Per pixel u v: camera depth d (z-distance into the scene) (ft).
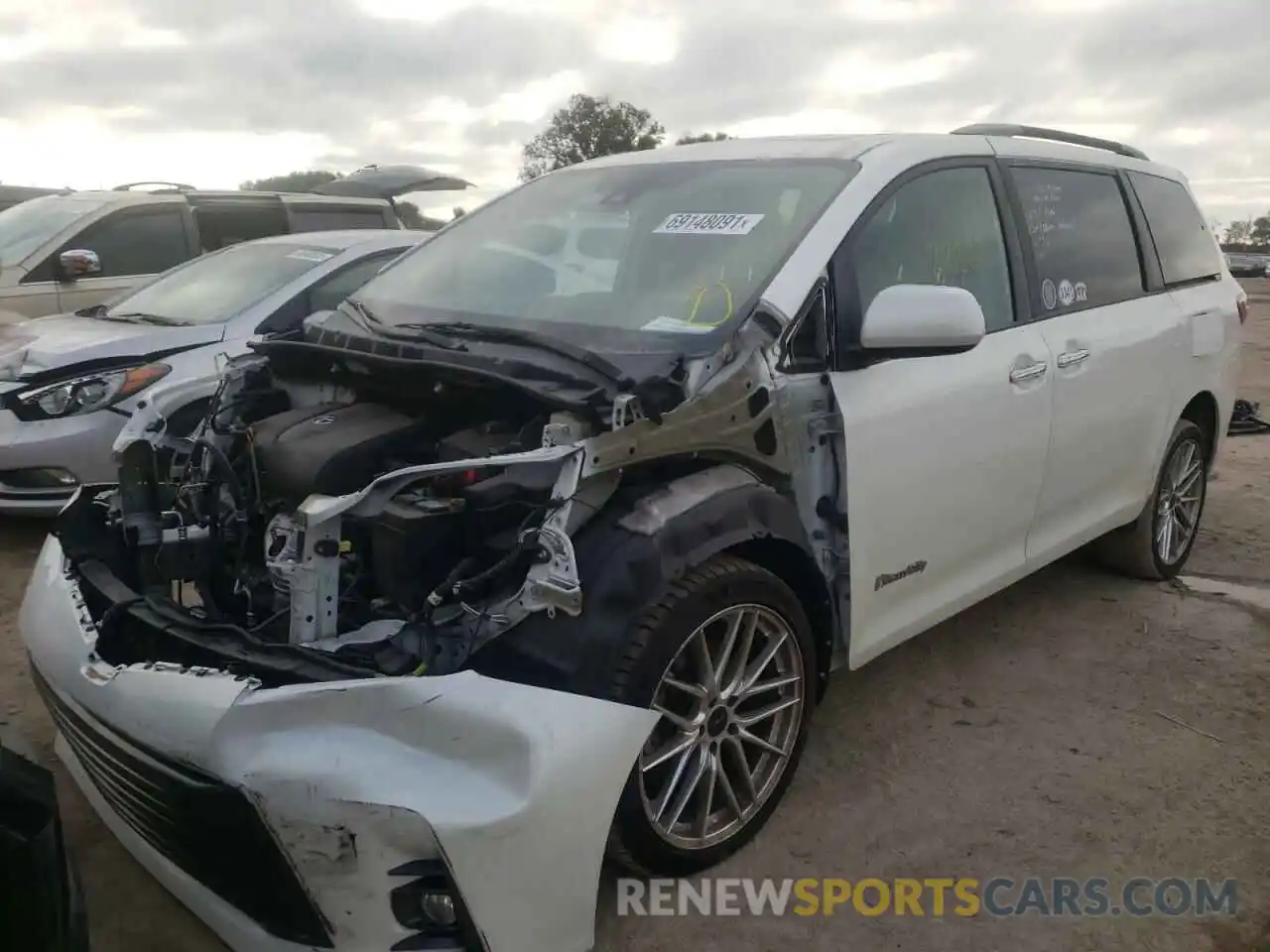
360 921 6.88
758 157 11.64
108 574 9.21
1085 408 13.05
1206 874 9.48
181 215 27.73
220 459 9.57
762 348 9.14
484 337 9.84
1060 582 16.57
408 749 6.91
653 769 8.59
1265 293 117.60
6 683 12.51
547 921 7.11
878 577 10.33
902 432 10.22
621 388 8.35
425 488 8.40
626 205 11.60
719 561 8.66
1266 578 17.22
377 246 21.13
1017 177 12.67
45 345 17.81
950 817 10.22
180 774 7.14
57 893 6.06
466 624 7.92
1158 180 15.94
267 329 19.06
